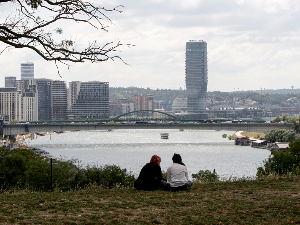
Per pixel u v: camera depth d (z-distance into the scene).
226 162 172.50
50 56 23.75
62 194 30.06
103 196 28.06
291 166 54.62
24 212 22.53
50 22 23.30
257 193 28.77
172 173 29.88
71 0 23.14
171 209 23.47
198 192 29.31
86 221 20.70
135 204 24.84
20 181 50.03
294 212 22.64
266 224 20.47
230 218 21.62
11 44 22.94
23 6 22.84
